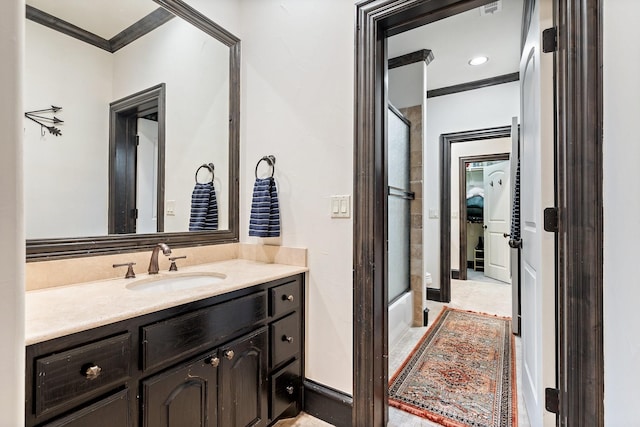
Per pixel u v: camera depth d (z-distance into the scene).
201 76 1.81
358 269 1.53
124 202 1.51
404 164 2.89
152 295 1.12
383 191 1.58
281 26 1.82
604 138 1.01
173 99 1.71
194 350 1.13
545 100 1.29
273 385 1.49
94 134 1.42
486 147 4.81
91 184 1.40
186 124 1.75
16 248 0.50
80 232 1.35
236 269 1.63
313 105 1.69
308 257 1.71
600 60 1.03
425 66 2.96
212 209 1.86
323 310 1.66
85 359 0.85
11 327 0.49
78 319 0.87
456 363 2.22
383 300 1.58
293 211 1.76
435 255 3.84
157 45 1.63
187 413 1.10
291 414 1.66
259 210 1.78
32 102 1.24
